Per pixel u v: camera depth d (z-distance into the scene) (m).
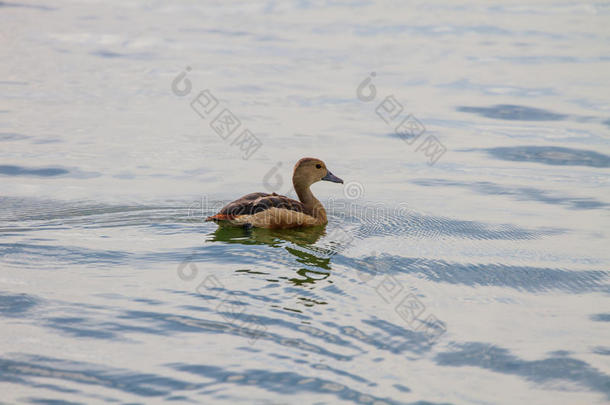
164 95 35.19
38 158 25.55
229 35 50.31
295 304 13.85
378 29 52.97
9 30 48.84
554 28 53.66
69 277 14.93
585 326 13.57
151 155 26.47
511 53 45.34
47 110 31.86
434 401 10.72
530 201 22.31
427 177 24.91
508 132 30.20
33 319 12.86
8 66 39.34
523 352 12.43
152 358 11.60
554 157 27.12
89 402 10.31
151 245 17.19
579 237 18.92
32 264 15.62
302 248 17.34
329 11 60.28
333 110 33.44
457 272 16.17
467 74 39.97
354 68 41.47
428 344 12.52
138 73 39.25
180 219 19.48
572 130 30.31
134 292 14.22
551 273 16.30
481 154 27.58
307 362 11.64
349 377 11.26
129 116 31.56
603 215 20.88
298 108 33.62
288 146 28.03
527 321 13.73
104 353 11.73
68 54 43.00
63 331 12.45
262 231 18.72
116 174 24.14
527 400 10.91
